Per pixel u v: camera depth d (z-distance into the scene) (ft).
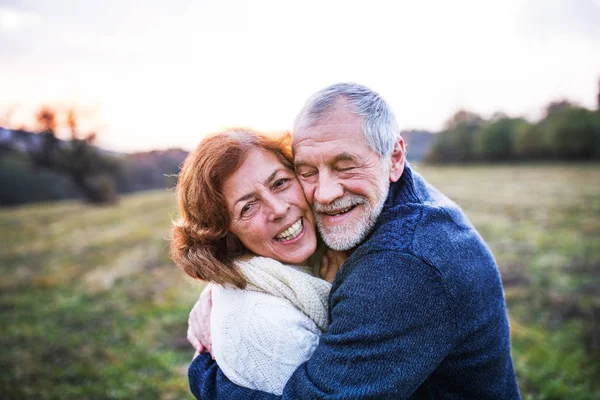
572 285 20.53
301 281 5.15
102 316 21.66
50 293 26.45
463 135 132.67
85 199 82.58
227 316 5.21
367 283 4.35
